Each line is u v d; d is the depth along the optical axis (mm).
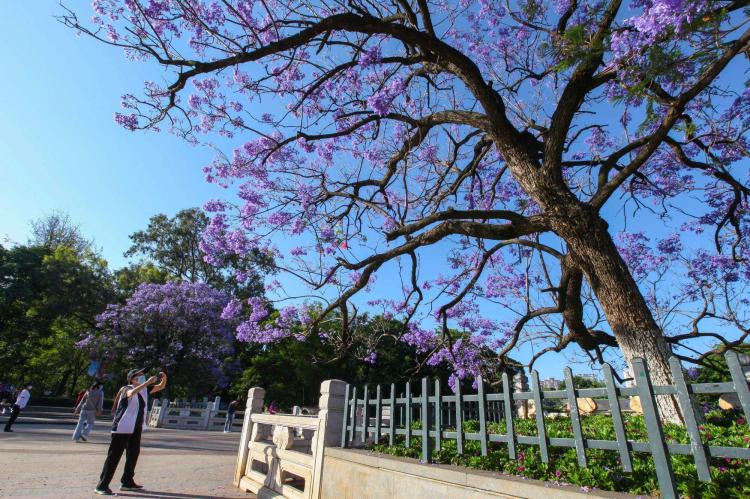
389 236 7746
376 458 4406
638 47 5016
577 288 8234
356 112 8719
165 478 7711
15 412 14258
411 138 8602
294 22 6785
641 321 5914
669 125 6195
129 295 32438
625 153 7992
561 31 7152
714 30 4516
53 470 7660
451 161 9945
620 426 2859
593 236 6445
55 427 17453
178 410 22703
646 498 2461
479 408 3887
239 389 30297
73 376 36656
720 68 5355
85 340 26375
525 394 3551
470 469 3545
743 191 8469
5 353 28078
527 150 7281
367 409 5395
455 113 8172
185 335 27391
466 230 7285
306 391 29391
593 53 5496
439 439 4125
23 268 27875
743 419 5406
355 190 9281
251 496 6758
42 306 27531
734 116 8078
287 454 6242
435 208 9773
